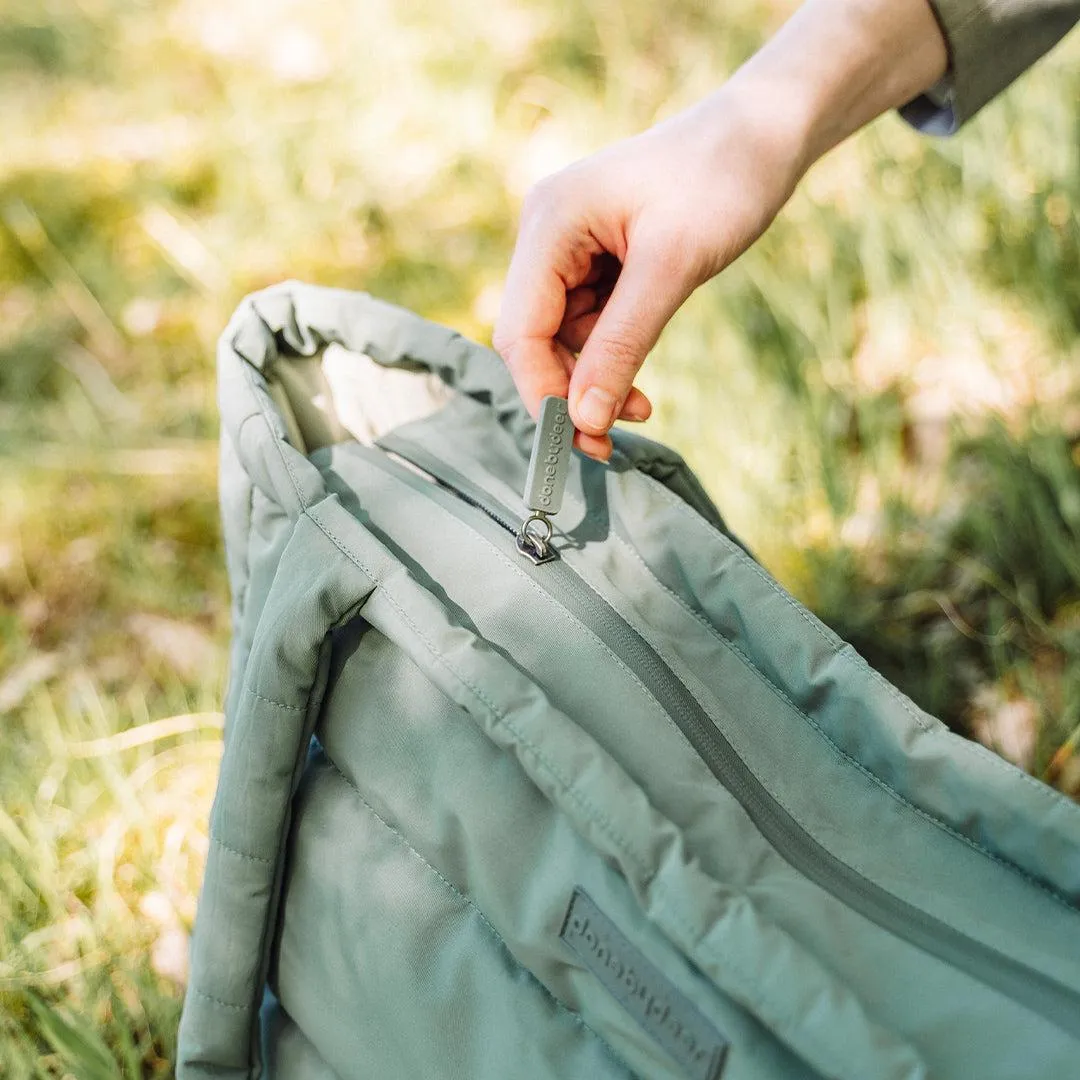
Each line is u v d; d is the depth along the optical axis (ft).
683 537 2.48
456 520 2.63
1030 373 4.94
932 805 2.16
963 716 4.20
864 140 6.24
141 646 4.91
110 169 7.98
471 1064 2.33
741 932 1.86
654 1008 1.98
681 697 2.32
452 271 6.80
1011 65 3.28
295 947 2.66
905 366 5.28
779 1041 1.89
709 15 8.61
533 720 2.11
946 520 4.71
